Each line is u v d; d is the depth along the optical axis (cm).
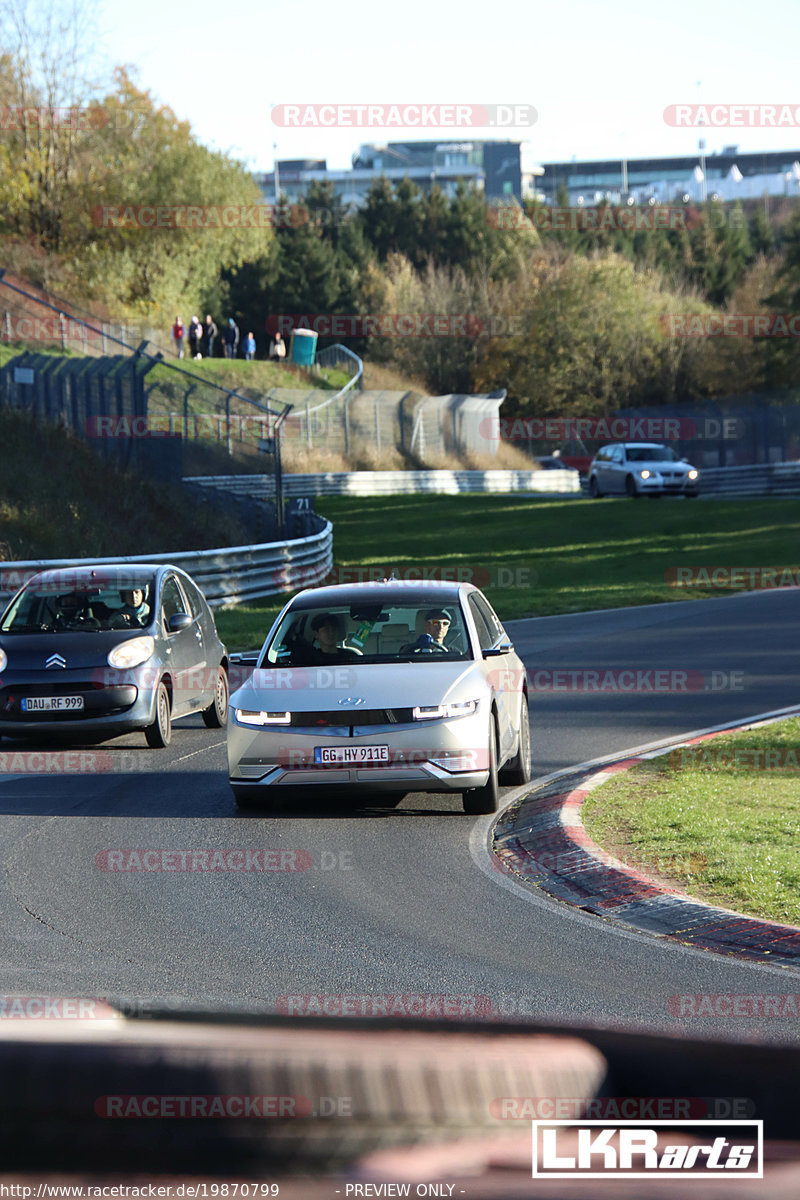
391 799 3878
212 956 2277
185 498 11900
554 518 16000
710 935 2367
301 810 3719
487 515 16712
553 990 2038
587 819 3312
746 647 7062
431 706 3578
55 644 4862
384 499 19612
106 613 5122
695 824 3169
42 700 4734
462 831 3394
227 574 9525
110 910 2633
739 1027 1822
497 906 2628
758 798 3475
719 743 4331
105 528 10412
